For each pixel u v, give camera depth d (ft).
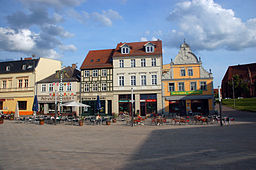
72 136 46.50
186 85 118.01
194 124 73.77
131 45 133.80
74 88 128.77
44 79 138.31
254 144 34.06
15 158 26.43
